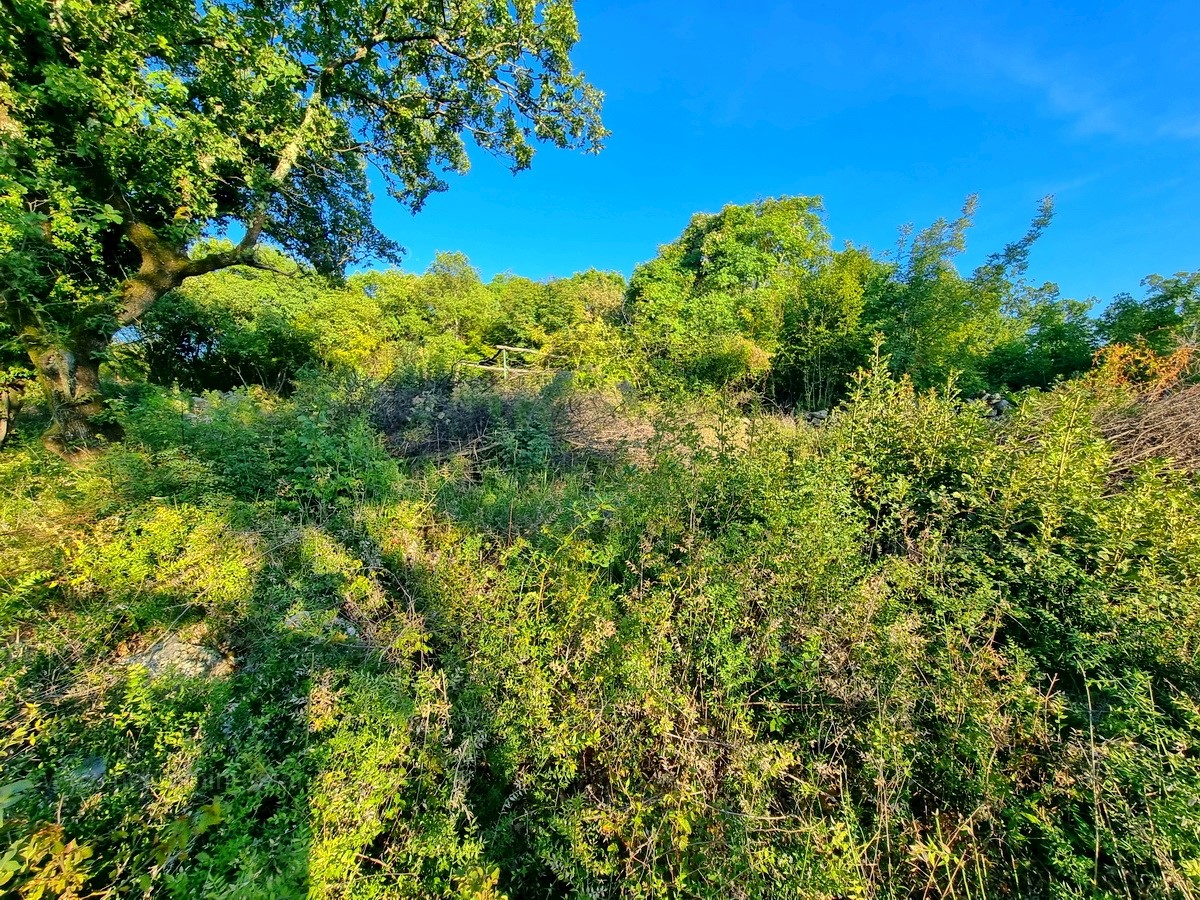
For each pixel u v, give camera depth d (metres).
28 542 2.37
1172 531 2.34
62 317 4.83
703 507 3.05
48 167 4.34
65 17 4.49
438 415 4.93
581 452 4.87
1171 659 1.91
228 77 5.79
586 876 1.44
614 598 2.39
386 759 1.57
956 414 3.56
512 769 1.71
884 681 1.93
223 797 1.50
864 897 1.36
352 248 9.77
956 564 2.63
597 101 8.70
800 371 10.89
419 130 8.55
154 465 3.26
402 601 2.45
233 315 13.20
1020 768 1.78
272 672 1.87
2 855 1.16
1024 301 15.20
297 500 3.22
